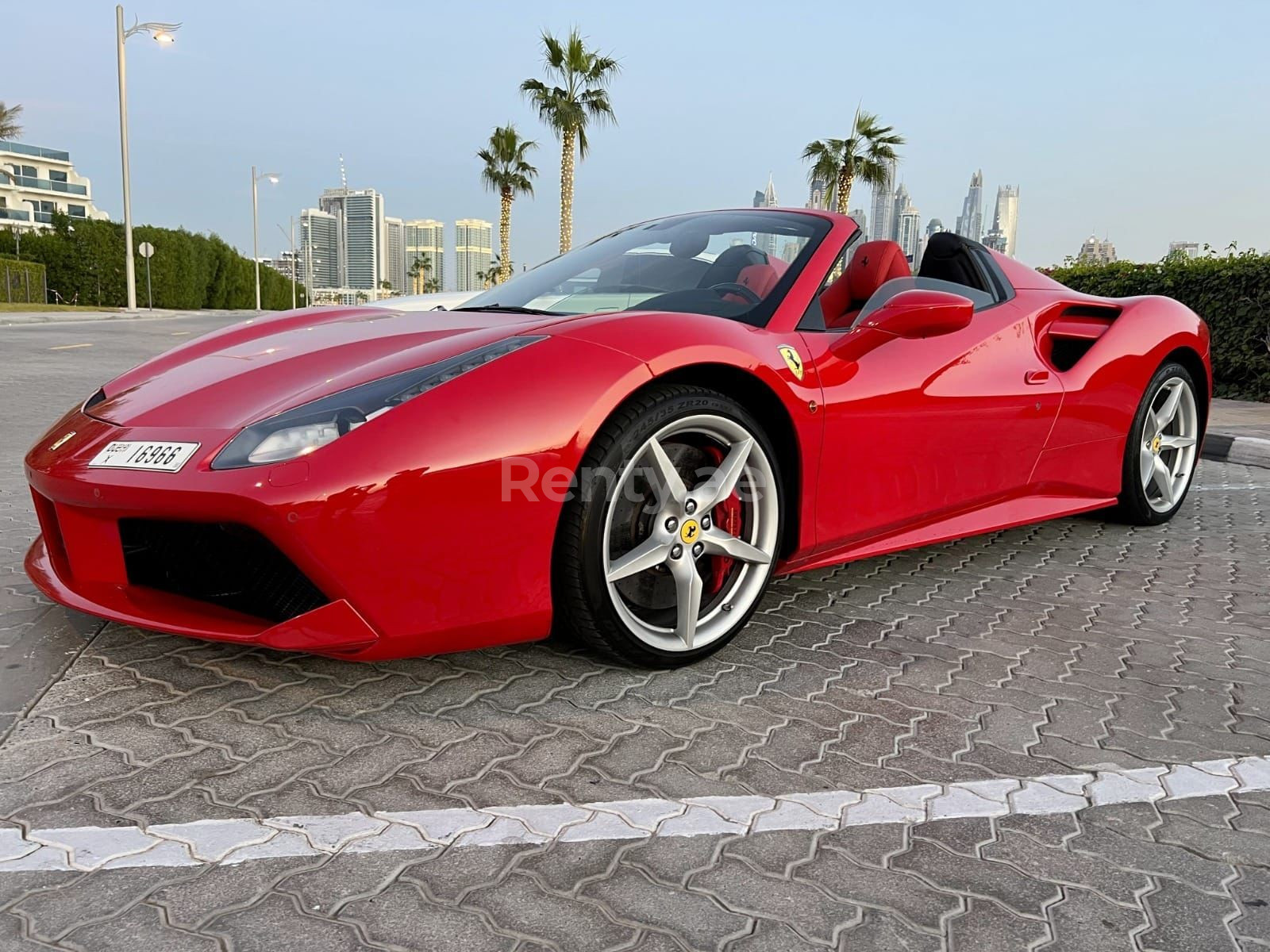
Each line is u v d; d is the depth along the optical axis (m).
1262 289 7.65
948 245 2.94
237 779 1.51
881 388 2.30
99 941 1.13
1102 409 3.09
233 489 1.57
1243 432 5.82
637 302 2.41
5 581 2.48
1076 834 1.44
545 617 1.82
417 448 1.64
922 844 1.40
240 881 1.25
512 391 1.74
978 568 2.95
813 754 1.67
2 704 1.76
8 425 5.43
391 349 1.99
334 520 1.58
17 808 1.42
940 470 2.52
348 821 1.40
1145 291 8.64
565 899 1.24
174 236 44.72
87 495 1.71
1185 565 3.04
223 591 1.79
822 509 2.23
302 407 1.71
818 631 2.32
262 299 59.00
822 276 2.42
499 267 33.41
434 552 1.67
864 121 23.81
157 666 1.94
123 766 1.54
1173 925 1.23
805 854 1.36
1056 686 2.01
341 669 1.95
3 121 40.38
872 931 1.20
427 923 1.18
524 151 32.75
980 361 2.62
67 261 39.72
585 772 1.57
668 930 1.18
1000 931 1.21
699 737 1.72
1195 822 1.48
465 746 1.65
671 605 2.08
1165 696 1.98
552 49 25.30
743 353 2.01
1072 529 3.51
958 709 1.88
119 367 9.31
